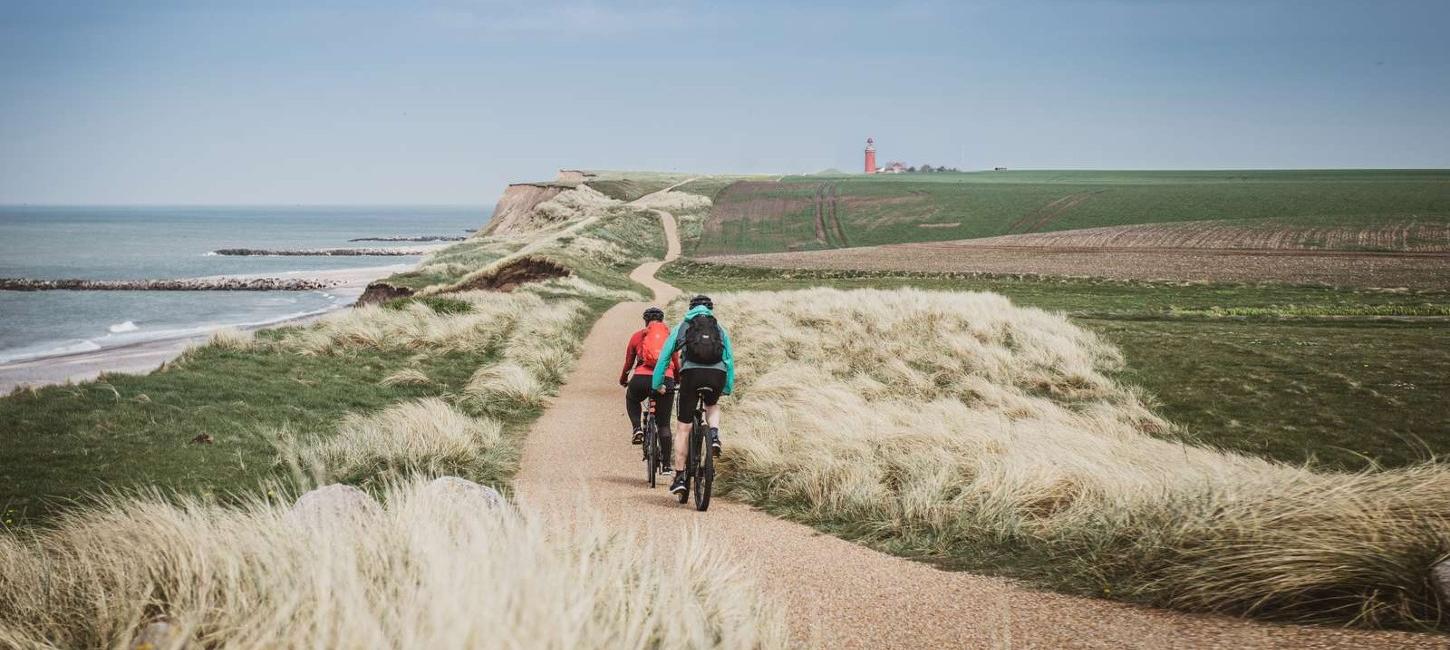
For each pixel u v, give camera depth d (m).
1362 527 4.36
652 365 8.61
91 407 11.65
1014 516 6.46
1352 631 3.63
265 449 10.04
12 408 11.34
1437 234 71.88
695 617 3.28
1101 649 3.73
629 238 101.50
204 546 3.81
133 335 48.75
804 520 7.32
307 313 59.97
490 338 22.27
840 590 4.98
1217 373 20.02
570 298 39.91
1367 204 104.38
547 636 2.55
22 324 55.25
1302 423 15.95
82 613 3.50
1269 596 4.09
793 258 81.25
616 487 8.88
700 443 7.89
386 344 20.52
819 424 10.41
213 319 57.31
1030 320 25.11
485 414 13.88
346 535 3.98
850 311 26.27
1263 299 44.44
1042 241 84.00
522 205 160.88
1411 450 14.20
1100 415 14.95
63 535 5.09
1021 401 15.59
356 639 2.61
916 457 8.62
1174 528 4.96
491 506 5.70
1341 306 39.16
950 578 5.25
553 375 18.11
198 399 12.80
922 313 25.23
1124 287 52.47
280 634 2.92
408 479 8.67
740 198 138.00
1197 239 77.50
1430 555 4.08
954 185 149.88
